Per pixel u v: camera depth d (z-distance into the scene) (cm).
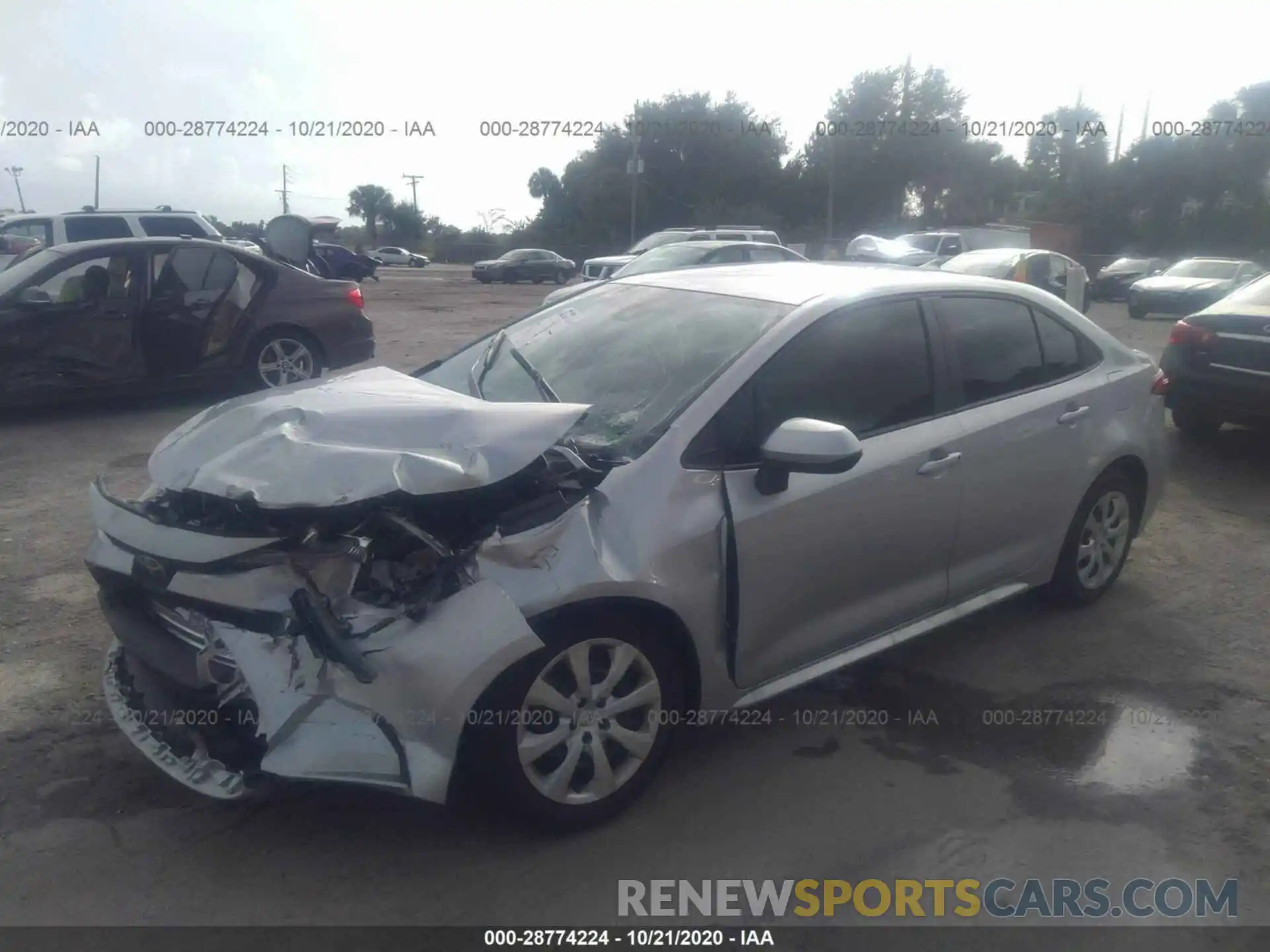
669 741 349
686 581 334
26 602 493
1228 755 389
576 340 422
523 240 5728
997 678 445
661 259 1585
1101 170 4516
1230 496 723
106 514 334
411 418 330
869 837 338
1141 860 330
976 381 435
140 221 1641
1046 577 484
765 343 374
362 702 288
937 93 4447
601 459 339
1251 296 820
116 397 962
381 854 322
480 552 300
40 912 295
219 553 295
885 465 387
